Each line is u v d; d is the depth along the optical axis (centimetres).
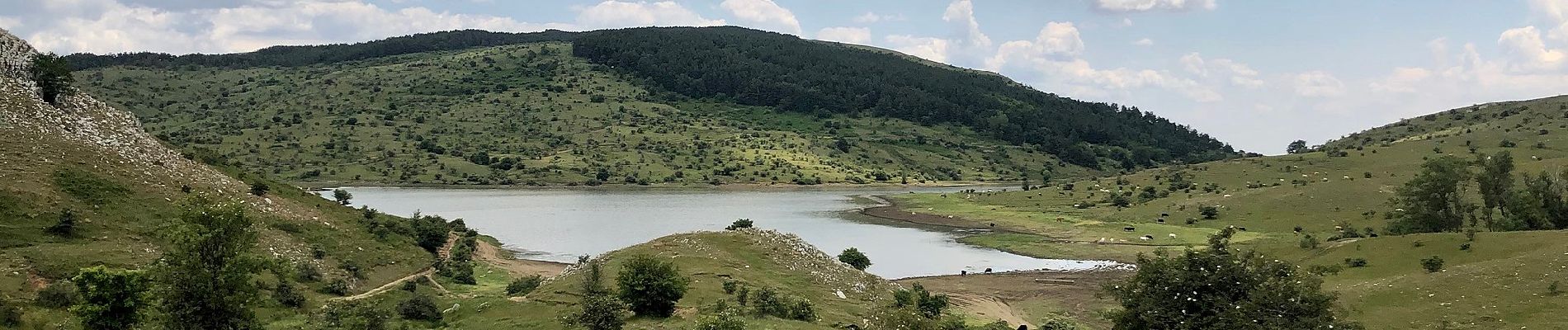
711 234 7244
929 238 12475
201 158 9138
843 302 5878
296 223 7331
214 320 3312
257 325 3522
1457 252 6975
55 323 4044
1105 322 6575
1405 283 6016
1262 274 3422
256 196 7869
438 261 7950
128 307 3866
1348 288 6450
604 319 4269
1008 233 12875
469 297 5644
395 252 7744
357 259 7031
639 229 13525
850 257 8081
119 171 6788
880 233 13275
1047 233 12569
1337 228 11362
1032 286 8250
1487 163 9638
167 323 3272
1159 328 3441
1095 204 16075
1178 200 15112
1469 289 5500
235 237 3388
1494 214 10606
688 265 6153
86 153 6788
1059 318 6631
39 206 5575
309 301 5347
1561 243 6200
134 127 8362
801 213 16625
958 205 17388
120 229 5831
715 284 5697
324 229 7525
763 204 18788
